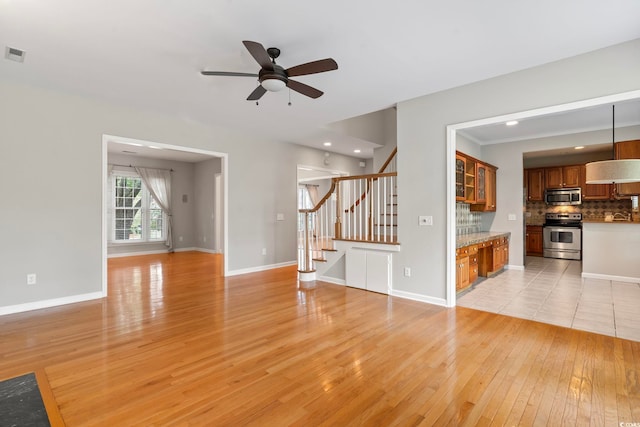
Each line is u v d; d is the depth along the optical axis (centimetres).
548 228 765
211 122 523
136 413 188
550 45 282
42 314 361
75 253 408
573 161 734
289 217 677
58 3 219
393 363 247
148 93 395
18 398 130
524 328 318
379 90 384
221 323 333
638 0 219
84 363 248
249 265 605
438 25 251
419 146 407
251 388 214
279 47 284
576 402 198
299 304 399
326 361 251
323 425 178
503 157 646
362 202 617
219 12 232
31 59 305
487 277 547
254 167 612
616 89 282
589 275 540
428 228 402
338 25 250
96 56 300
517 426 176
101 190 428
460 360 252
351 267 485
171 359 255
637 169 373
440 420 182
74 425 178
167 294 446
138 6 224
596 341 287
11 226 365
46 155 387
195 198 928
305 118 501
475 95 362
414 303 402
